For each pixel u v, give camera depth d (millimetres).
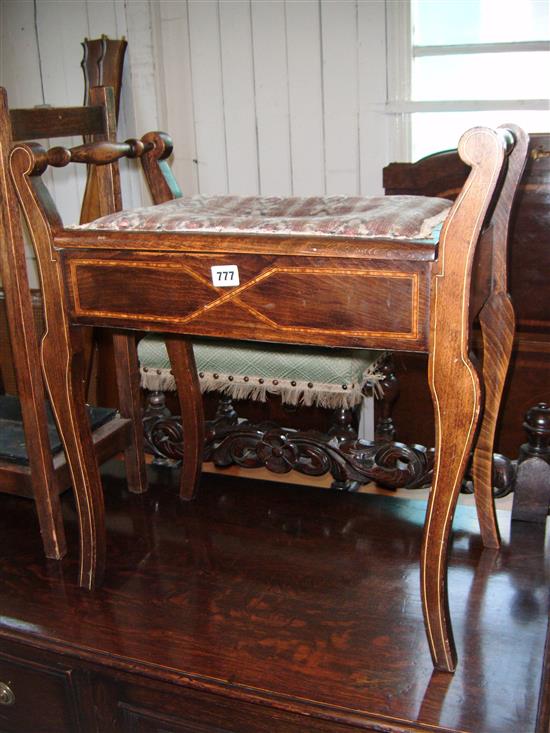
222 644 1415
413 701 1266
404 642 1402
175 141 2877
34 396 1572
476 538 1727
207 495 1964
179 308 1318
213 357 1841
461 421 1184
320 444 1880
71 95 2922
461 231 1109
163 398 2074
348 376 1742
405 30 2549
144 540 1765
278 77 2713
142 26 2730
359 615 1479
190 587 1588
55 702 1492
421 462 1817
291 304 1240
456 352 1160
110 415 1898
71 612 1521
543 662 1289
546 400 2273
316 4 2604
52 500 1663
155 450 2025
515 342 2258
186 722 1388
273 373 1804
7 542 1780
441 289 1141
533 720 1220
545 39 2506
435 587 1270
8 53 2932
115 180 1748
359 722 1238
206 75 2781
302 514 1856
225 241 1237
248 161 2834
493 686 1292
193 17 2730
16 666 1501
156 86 2779
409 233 1176
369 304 1193
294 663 1359
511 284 2254
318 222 1236
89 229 1357
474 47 2555
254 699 1293
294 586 1576
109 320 1376
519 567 1617
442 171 2254
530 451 1767
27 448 1624
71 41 2850
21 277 1495
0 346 2852
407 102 2617
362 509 1867
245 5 2672
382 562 1647
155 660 1379
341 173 2754
